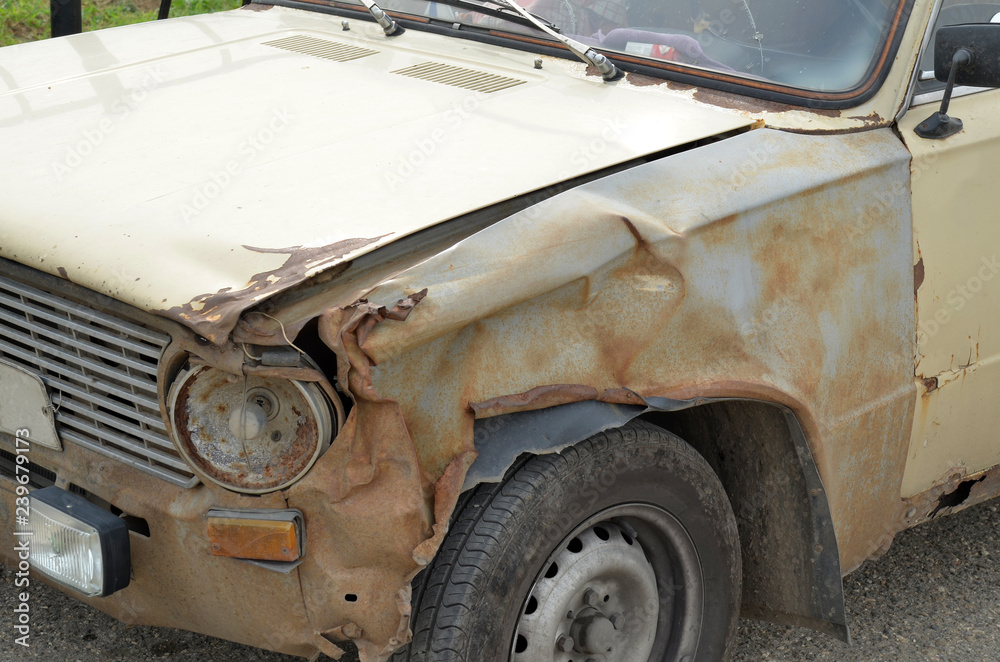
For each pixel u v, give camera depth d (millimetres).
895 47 2566
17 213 2115
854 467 2516
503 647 2020
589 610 2219
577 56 2902
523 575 2010
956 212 2592
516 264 1899
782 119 2479
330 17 3551
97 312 1978
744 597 2648
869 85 2547
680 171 2215
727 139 2363
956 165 2576
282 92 2707
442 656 1940
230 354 1757
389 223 1974
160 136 2439
